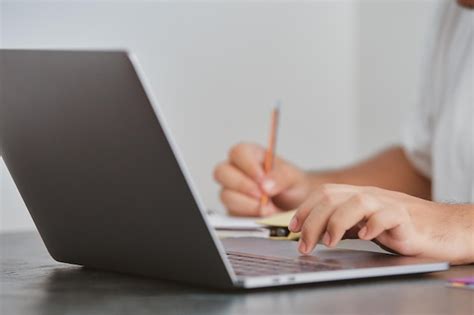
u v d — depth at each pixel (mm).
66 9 2393
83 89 821
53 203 988
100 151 847
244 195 1691
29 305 822
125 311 778
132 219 868
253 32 2773
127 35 2521
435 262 956
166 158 770
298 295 829
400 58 2855
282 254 1018
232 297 823
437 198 1924
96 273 1011
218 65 2703
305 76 2908
